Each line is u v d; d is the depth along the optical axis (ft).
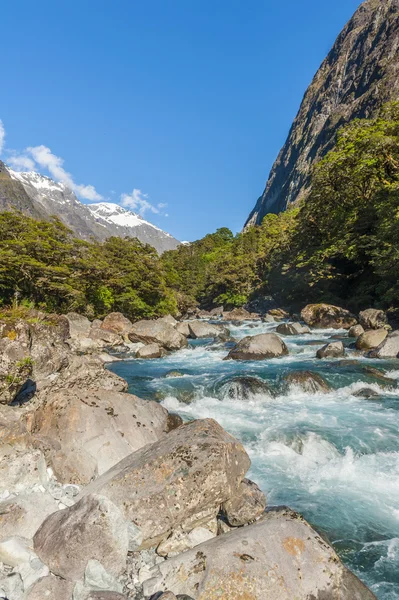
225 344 72.33
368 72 396.16
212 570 11.56
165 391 39.60
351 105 390.42
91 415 21.26
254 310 174.40
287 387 38.32
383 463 23.15
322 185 118.21
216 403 35.91
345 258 119.65
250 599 10.90
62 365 41.96
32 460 16.81
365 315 73.67
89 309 116.98
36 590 11.17
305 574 11.79
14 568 12.12
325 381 39.32
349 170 110.22
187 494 14.03
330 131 403.95
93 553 11.84
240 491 16.10
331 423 29.14
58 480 17.47
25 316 61.98
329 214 123.85
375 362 47.03
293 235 157.17
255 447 25.94
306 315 93.91
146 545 13.41
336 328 86.43
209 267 244.83
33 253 106.73
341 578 12.17
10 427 19.77
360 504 19.07
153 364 57.47
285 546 12.48
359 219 106.01
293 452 25.18
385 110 114.83
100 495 13.30
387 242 82.69
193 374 47.60
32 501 14.49
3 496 15.25
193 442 15.84
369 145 100.99
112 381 27.55
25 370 28.66
